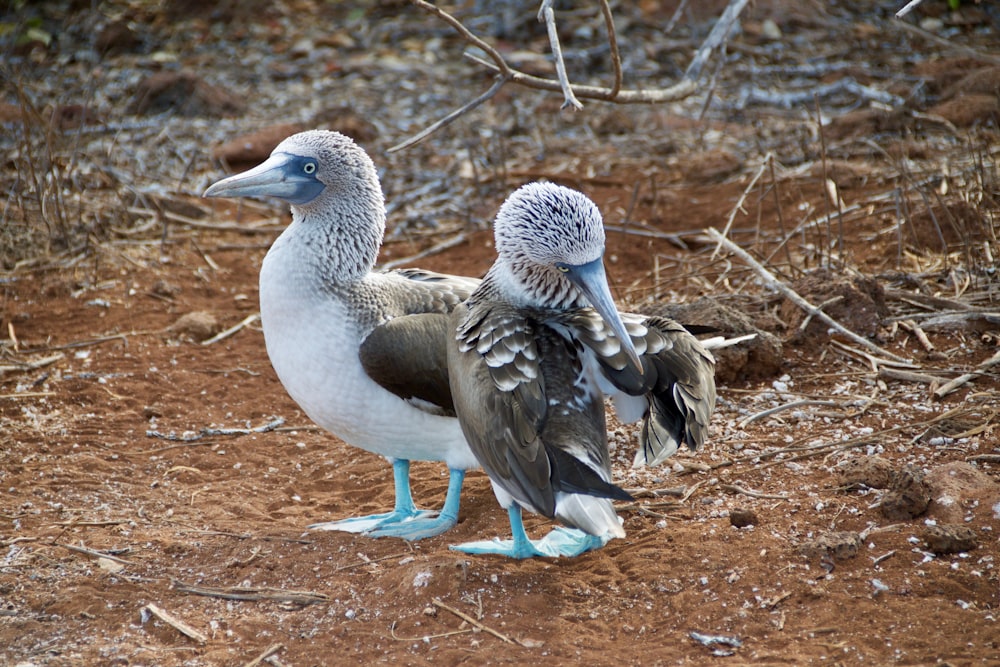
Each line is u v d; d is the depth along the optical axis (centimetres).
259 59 2605
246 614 871
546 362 880
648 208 1838
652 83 2391
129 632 851
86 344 1454
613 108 2294
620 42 2570
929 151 1877
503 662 784
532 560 936
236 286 1652
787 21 2656
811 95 2284
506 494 925
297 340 985
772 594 839
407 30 2723
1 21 2694
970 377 1184
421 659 796
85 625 862
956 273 1430
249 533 1005
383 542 989
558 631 821
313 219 1003
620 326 851
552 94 2377
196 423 1272
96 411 1291
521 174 2011
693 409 853
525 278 926
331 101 2366
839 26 2611
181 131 2214
